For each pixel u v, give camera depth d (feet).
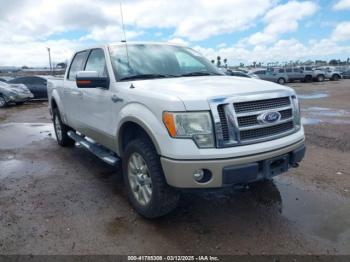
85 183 15.65
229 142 9.96
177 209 12.76
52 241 10.57
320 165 17.62
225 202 13.37
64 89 19.47
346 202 13.17
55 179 16.22
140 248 10.19
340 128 27.32
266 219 11.91
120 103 12.52
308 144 22.04
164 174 10.43
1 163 19.06
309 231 11.04
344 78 136.77
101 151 15.47
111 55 14.40
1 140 25.71
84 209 12.85
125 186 14.06
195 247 10.22
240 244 10.34
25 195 14.21
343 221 11.67
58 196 14.11
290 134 11.53
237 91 10.62
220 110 9.98
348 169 16.93
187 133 9.88
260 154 10.34
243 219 11.94
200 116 9.85
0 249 10.13
